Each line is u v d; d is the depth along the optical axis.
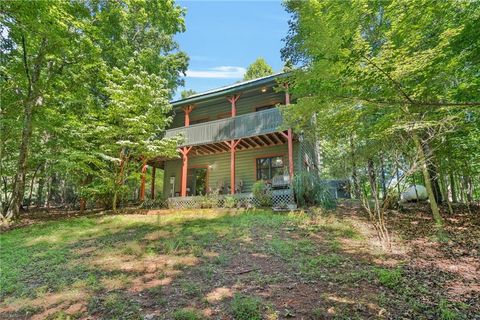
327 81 4.24
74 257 6.73
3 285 5.24
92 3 15.28
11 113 13.20
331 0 7.13
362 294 4.26
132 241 7.73
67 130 13.57
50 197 21.25
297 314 3.67
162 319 3.70
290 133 12.47
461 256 6.18
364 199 8.64
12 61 13.02
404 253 6.34
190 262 5.89
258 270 5.36
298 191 11.66
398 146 8.34
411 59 3.73
